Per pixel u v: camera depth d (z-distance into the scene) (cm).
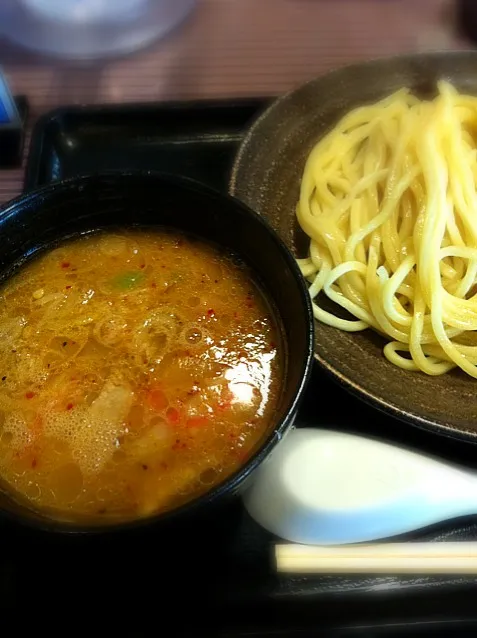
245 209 29
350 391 31
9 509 23
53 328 29
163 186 30
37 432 27
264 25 53
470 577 30
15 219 29
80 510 25
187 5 54
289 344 28
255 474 26
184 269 31
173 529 30
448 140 40
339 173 43
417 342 36
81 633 28
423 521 30
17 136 45
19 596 29
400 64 44
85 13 52
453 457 33
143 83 49
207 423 27
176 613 29
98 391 27
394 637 29
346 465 30
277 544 30
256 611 29
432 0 54
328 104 44
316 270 40
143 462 26
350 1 55
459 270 39
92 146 44
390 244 39
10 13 53
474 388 35
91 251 32
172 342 29
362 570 29
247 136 40
